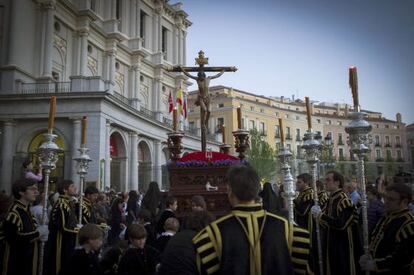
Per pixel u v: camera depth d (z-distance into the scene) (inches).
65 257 258.4
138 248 204.8
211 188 364.5
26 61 1009.5
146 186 1291.8
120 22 1464.1
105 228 376.8
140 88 1520.7
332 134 2768.2
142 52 1456.7
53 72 1096.8
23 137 936.3
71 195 275.4
